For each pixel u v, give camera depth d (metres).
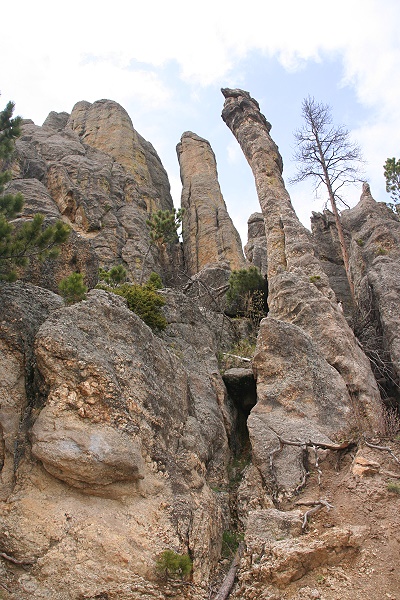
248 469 14.20
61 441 9.91
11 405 10.89
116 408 10.96
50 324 11.56
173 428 12.91
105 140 48.44
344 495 12.17
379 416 15.73
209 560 10.49
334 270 31.62
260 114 37.78
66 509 9.59
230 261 42.94
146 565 9.23
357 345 19.69
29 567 8.86
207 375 17.36
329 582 9.71
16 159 35.75
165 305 19.44
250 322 26.38
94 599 8.55
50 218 18.48
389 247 25.83
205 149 58.81
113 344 12.54
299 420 14.75
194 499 11.41
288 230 27.86
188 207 51.00
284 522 11.14
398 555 10.23
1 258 12.52
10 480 10.06
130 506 10.19
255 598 9.63
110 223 34.16
